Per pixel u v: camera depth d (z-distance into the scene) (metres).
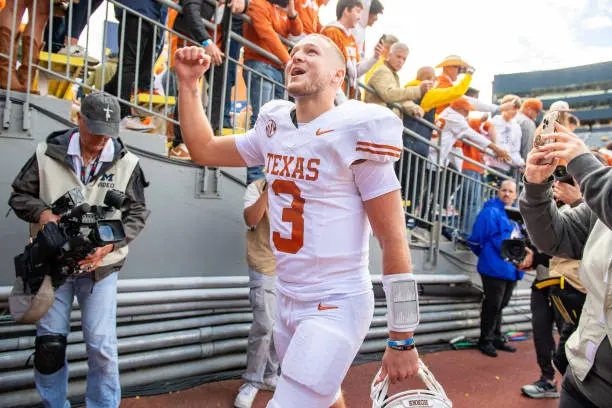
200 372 3.88
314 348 1.82
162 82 5.23
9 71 3.30
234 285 4.13
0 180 3.29
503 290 5.50
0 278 3.30
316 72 1.87
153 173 3.83
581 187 1.82
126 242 2.85
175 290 3.86
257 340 3.57
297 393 1.81
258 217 3.58
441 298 5.73
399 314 1.84
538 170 2.04
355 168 1.84
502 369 5.09
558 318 4.16
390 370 1.86
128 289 3.65
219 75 4.39
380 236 1.88
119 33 4.13
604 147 5.93
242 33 4.74
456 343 5.66
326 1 5.54
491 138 7.25
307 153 1.86
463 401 4.20
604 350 1.92
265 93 4.59
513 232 5.50
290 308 1.98
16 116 3.34
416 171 5.53
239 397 3.49
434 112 6.02
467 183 6.31
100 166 2.86
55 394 2.79
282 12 4.65
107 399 2.85
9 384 3.14
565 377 2.18
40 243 2.43
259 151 2.20
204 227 4.05
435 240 5.84
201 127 2.22
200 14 4.07
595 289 2.00
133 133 3.75
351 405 3.78
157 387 3.65
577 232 2.24
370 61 5.70
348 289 1.90
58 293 2.77
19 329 3.31
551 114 1.99
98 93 2.74
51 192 2.78
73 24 4.40
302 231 1.89
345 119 1.82
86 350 3.08
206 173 4.02
